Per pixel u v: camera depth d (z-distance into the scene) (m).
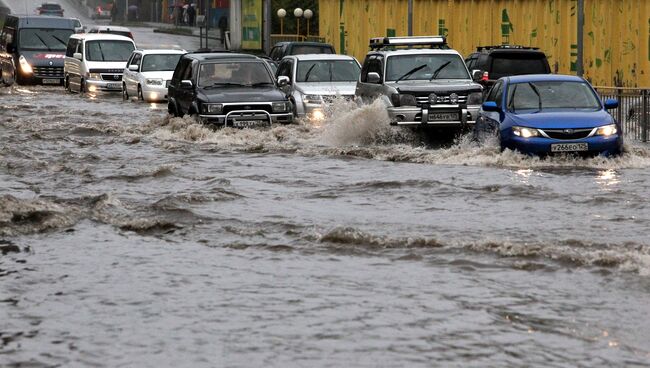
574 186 40.94
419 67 63.75
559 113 48.81
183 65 70.50
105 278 26.70
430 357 19.94
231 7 160.50
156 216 35.44
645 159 47.97
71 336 21.61
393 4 110.50
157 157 53.78
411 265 27.64
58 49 127.06
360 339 21.11
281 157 53.19
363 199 38.84
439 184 41.66
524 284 25.41
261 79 67.69
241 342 21.03
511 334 21.36
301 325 22.12
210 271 27.31
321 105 72.19
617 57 85.31
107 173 46.84
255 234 32.25
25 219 34.88
